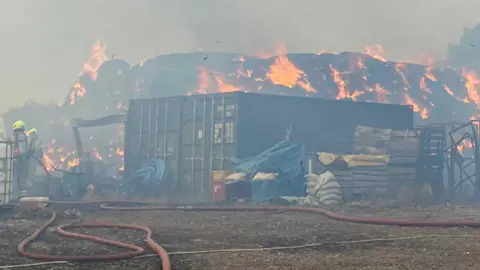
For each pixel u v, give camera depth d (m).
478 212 20.77
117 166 46.22
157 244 10.54
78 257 9.30
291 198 25.19
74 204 22.75
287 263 8.89
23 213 18.86
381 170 28.16
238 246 10.94
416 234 13.09
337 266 8.62
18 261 9.27
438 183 29.86
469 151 41.47
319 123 30.48
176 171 30.33
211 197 28.30
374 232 13.51
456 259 9.32
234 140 28.50
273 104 29.33
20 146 25.67
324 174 25.91
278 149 26.84
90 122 34.03
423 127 31.70
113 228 14.54
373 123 32.19
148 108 31.88
